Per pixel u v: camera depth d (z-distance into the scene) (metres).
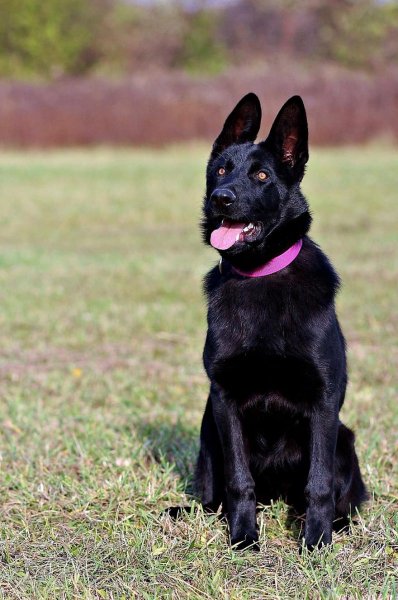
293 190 5.80
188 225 23.73
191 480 6.47
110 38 55.94
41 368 10.18
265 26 56.44
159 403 8.69
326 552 5.07
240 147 5.88
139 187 29.48
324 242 19.69
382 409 8.24
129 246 20.52
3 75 52.88
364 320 12.10
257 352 5.32
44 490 6.23
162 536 5.38
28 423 7.91
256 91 40.47
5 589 4.86
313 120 38.47
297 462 5.71
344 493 5.74
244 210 5.51
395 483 6.33
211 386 5.55
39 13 53.91
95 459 6.93
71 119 39.62
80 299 13.89
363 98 39.38
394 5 54.66
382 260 16.97
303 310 5.34
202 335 11.64
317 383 5.31
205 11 57.47
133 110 39.88
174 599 4.66
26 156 37.19
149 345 11.23
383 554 5.12
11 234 22.50
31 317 12.60
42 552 5.28
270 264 5.51
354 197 26.59
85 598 4.62
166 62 55.91
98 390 9.21
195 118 39.56
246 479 5.46
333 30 54.53
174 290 14.53
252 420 5.59
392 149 37.53
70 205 26.59
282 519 5.87
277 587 4.74
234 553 5.12
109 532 5.48
